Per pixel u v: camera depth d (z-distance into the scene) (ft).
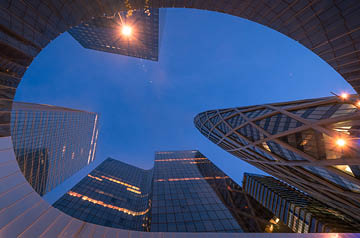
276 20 37.47
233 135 171.32
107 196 179.01
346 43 29.63
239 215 121.08
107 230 21.02
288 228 135.33
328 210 131.95
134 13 146.72
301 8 31.42
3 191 20.03
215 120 214.28
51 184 239.09
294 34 36.96
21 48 26.04
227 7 41.91
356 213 109.50
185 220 108.88
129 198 194.70
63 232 19.01
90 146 363.35
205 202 133.18
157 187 159.53
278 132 105.50
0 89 25.63
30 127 187.42
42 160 211.82
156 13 146.92
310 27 32.94
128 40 192.85
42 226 18.78
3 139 26.03
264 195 192.03
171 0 41.11
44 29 28.43
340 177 81.61
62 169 262.47
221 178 187.32
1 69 25.17
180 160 254.88
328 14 29.07
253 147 145.18
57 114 238.48
